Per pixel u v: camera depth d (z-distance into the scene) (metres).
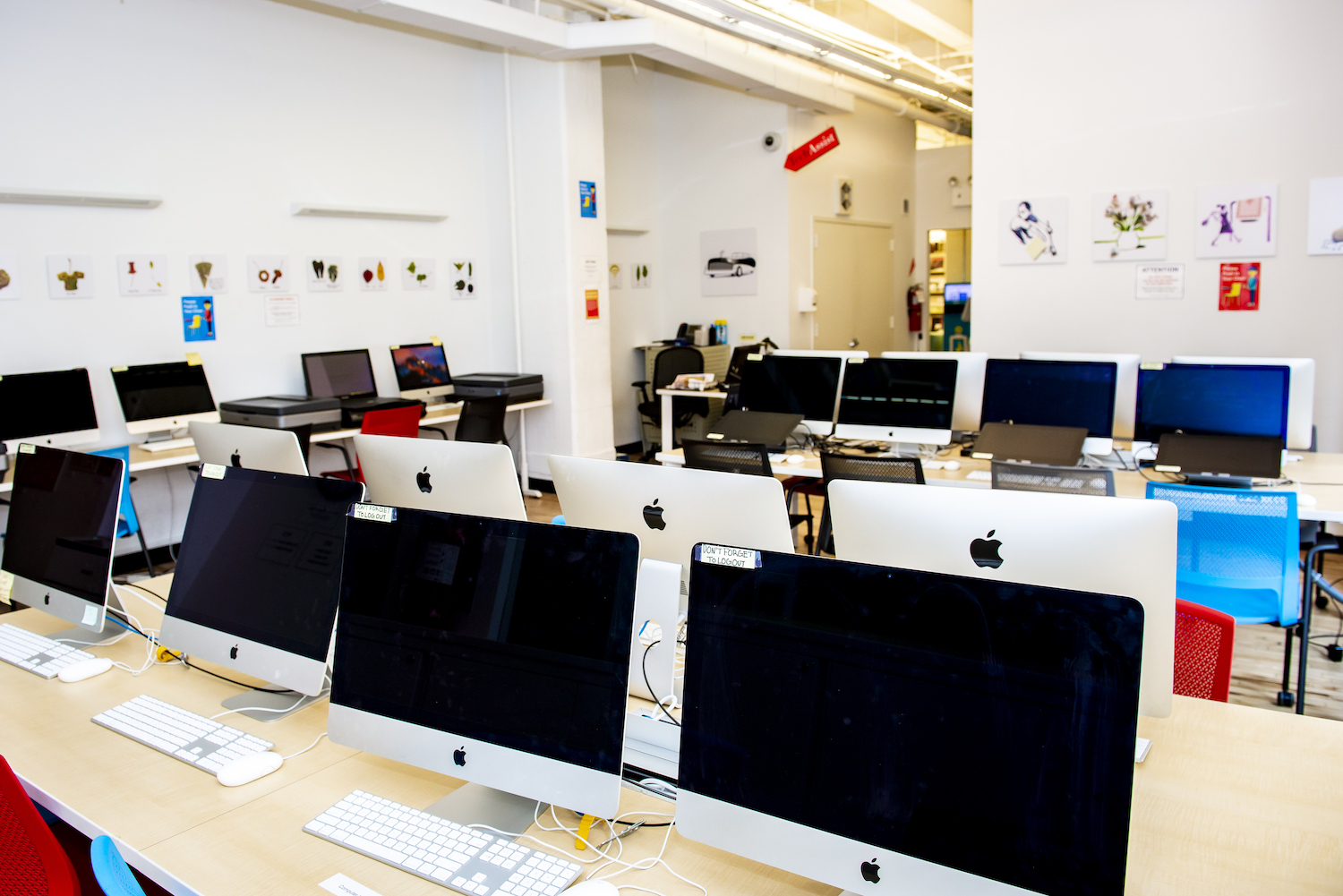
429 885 1.26
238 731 1.71
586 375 6.41
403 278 6.05
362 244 5.78
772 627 1.16
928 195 10.04
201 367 4.90
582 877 1.28
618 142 7.73
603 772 1.29
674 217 8.20
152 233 4.78
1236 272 4.86
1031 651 1.01
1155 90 4.95
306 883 1.27
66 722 1.79
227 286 5.12
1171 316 5.05
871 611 1.10
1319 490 3.26
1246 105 4.73
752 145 7.72
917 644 1.07
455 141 6.31
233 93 5.07
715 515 1.86
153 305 4.81
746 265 7.88
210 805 1.48
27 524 2.29
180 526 5.07
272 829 1.41
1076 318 5.31
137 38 4.64
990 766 1.02
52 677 2.01
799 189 7.75
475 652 1.42
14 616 2.47
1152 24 4.91
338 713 1.53
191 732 1.71
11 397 4.18
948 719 1.05
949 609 1.05
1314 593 4.09
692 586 1.22
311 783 1.55
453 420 5.73
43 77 4.32
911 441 4.20
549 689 1.35
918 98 8.66
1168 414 3.67
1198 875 1.22
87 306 4.56
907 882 1.06
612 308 7.76
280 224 5.34
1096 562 1.43
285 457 2.45
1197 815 1.37
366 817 1.41
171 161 4.82
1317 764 1.51
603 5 5.40
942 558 1.55
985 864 1.02
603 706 1.30
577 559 1.35
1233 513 2.79
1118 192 5.09
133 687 1.96
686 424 7.57
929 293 10.32
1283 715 1.69
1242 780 1.47
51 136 4.37
